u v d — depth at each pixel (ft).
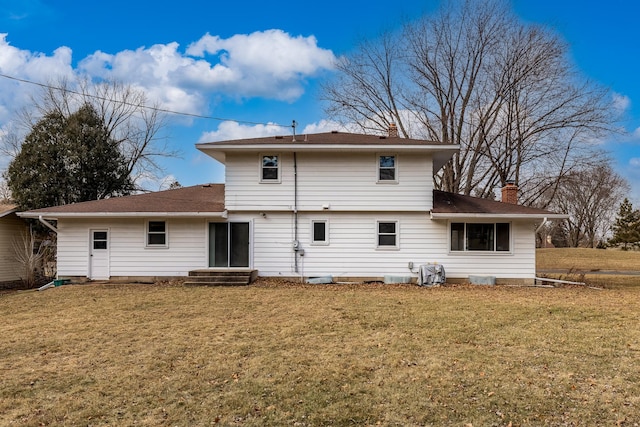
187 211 55.98
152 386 19.17
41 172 86.07
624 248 165.58
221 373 20.81
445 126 102.42
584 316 34.14
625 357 23.29
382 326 30.71
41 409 16.84
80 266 57.52
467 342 26.37
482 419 15.81
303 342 26.43
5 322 33.17
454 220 57.26
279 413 16.34
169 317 34.17
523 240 56.90
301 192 57.72
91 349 25.14
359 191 57.41
